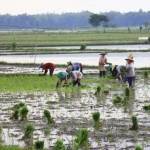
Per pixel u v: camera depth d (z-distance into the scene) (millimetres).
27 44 143500
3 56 106688
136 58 100938
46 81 62062
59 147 27125
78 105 44062
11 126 34875
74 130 33219
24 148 28266
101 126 34531
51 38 189375
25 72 73062
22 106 39594
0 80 62969
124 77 60969
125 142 29797
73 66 58969
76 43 149375
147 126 34531
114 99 45375
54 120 36875
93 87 57281
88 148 28344
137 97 49281
